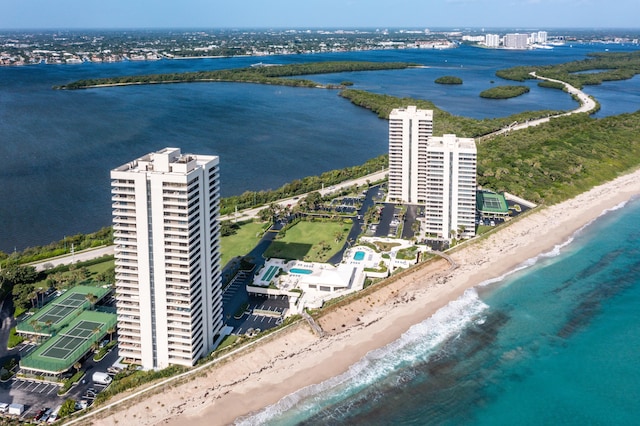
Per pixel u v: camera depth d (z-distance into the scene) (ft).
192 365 644.69
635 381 644.27
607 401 614.75
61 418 560.61
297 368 654.94
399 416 588.91
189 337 636.48
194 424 568.82
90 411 569.23
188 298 622.13
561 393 626.23
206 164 637.71
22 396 601.21
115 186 602.03
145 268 620.90
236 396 607.78
